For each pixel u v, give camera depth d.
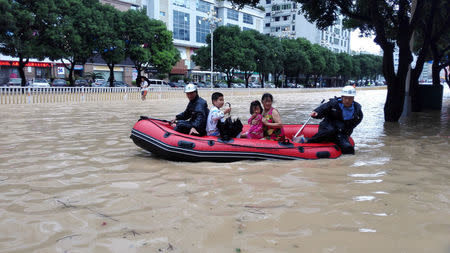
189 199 3.58
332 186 4.08
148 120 5.48
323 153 5.51
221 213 3.20
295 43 50.47
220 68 41.69
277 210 3.29
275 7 76.81
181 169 4.79
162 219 3.06
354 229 2.89
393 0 13.42
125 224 2.96
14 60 36.53
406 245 2.61
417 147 6.70
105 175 4.48
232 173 4.59
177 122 5.65
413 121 11.55
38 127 8.85
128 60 45.69
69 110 13.80
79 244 2.60
